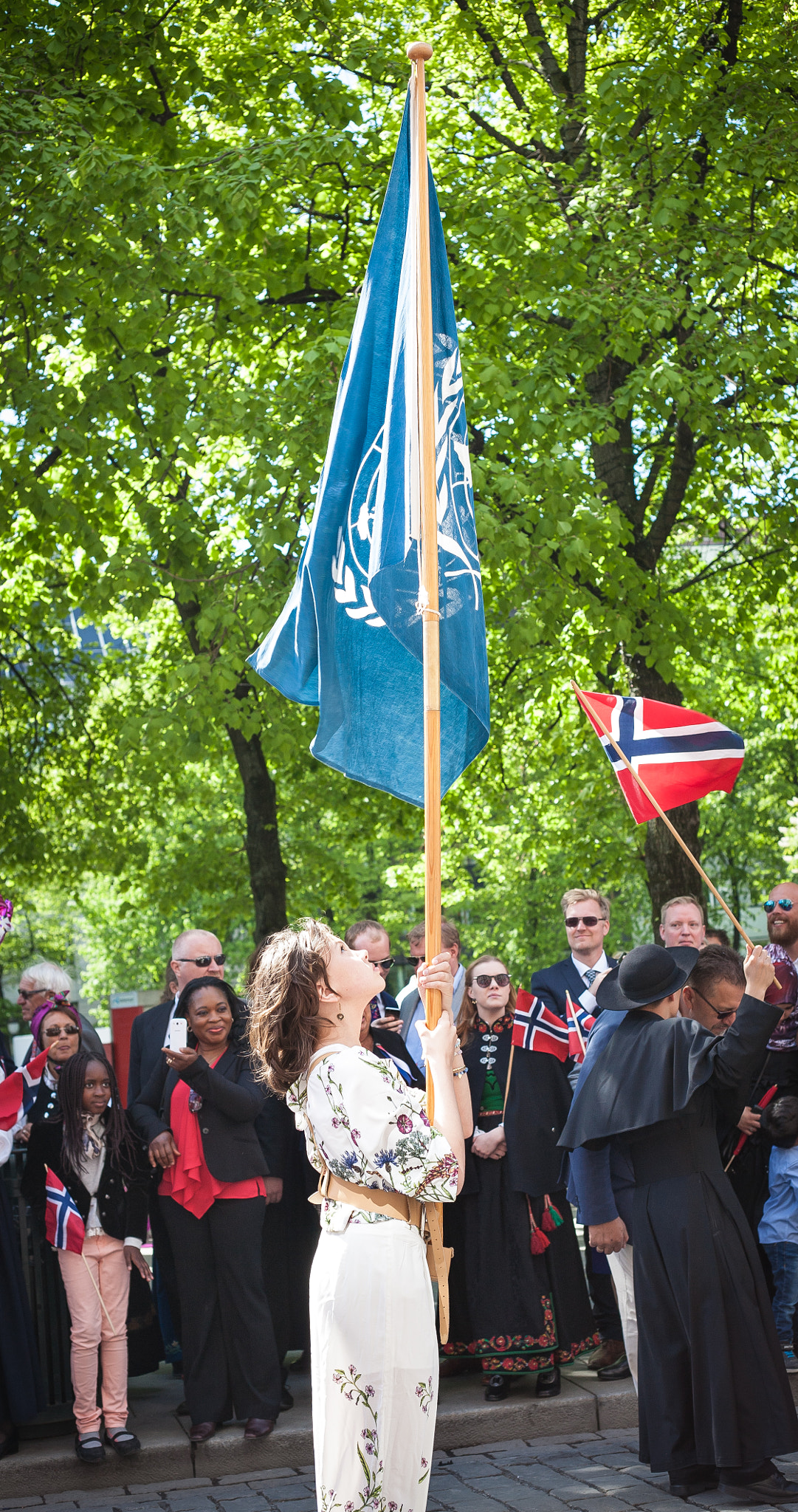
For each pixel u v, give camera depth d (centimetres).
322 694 369
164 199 873
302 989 294
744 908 2370
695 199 987
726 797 2209
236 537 1041
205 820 1778
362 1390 274
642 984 470
